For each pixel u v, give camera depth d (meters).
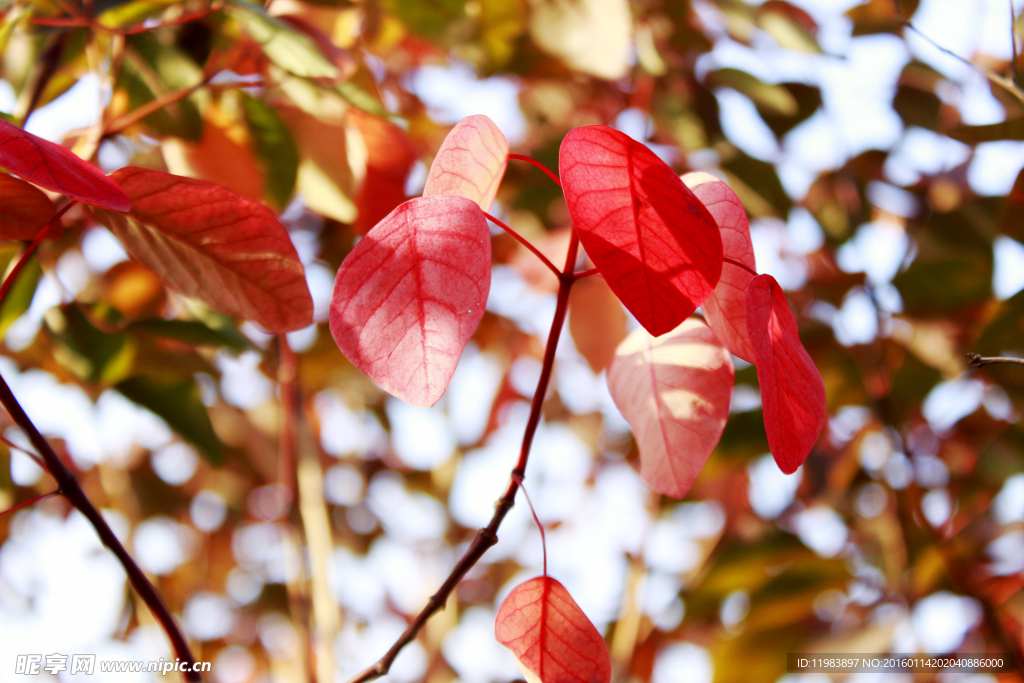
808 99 1.33
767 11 1.21
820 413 0.64
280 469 1.61
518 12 1.05
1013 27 0.84
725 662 1.23
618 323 1.14
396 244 0.62
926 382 1.22
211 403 1.54
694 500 1.43
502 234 1.29
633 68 1.34
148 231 0.67
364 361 0.62
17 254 0.83
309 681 1.05
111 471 1.38
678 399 0.68
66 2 0.80
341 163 1.00
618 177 0.61
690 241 0.62
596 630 0.65
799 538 1.25
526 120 1.51
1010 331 0.94
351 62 0.87
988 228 1.16
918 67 1.34
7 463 0.93
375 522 1.91
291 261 0.68
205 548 1.74
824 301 1.35
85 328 0.90
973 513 1.25
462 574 0.64
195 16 0.83
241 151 0.95
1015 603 1.20
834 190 1.39
